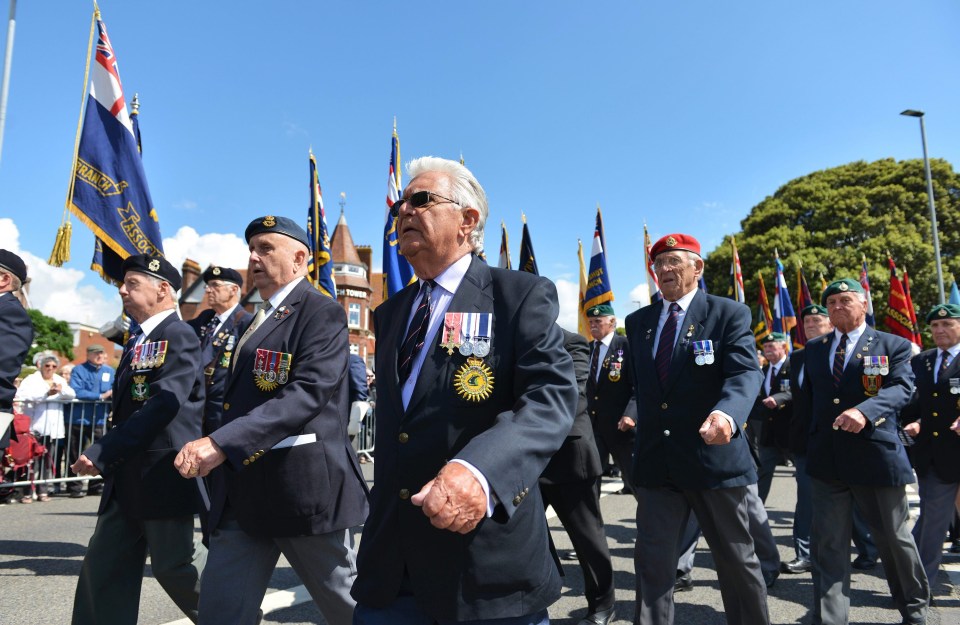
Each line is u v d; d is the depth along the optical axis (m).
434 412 1.80
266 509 2.61
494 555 1.69
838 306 4.31
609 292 9.20
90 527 6.48
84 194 5.74
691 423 3.24
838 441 3.89
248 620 2.65
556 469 3.95
